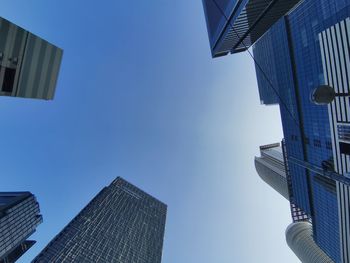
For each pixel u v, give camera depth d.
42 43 33.44
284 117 126.69
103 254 129.50
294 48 107.25
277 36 120.88
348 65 67.19
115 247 139.75
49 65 35.38
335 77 73.38
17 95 31.39
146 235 170.38
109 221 153.25
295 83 110.44
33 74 33.00
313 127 102.06
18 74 30.81
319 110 95.94
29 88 32.81
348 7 73.31
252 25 123.38
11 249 137.50
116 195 180.12
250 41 147.38
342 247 86.25
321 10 85.50
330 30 73.19
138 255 149.50
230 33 128.88
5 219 133.00
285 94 122.69
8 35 28.73
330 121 79.38
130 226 163.50
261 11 107.94
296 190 129.12
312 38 93.19
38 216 165.00
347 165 73.50
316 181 108.69
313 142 103.50
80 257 119.38
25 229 149.50
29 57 31.92
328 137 92.62
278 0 100.00
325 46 76.38
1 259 133.75
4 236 131.12
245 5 95.12
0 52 28.17
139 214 181.12
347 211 80.81
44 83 35.09
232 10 104.38
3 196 156.00
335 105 75.56
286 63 116.00
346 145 72.69
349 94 15.11
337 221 98.94
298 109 111.06
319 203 110.19
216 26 131.88
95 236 136.50
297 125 114.25
